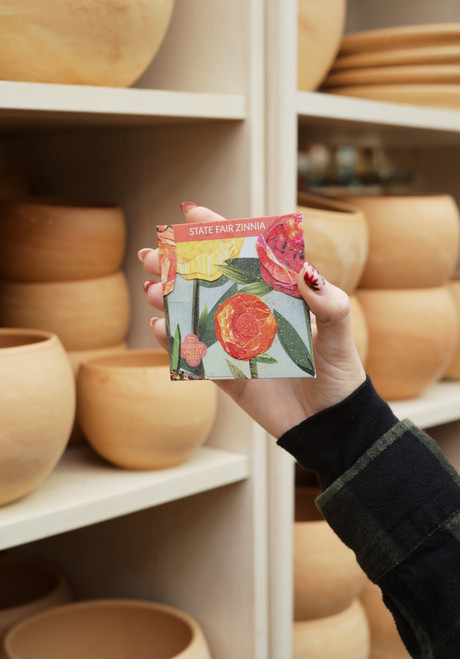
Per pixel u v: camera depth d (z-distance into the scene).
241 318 0.68
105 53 0.90
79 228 1.08
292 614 1.21
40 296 1.09
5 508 0.88
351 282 1.21
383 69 1.28
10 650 1.04
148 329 1.20
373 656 1.41
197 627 1.09
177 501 1.18
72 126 1.12
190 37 1.08
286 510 1.10
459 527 0.68
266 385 0.75
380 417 0.71
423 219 1.30
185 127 1.10
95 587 1.32
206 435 1.04
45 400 0.85
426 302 1.32
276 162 1.04
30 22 0.85
